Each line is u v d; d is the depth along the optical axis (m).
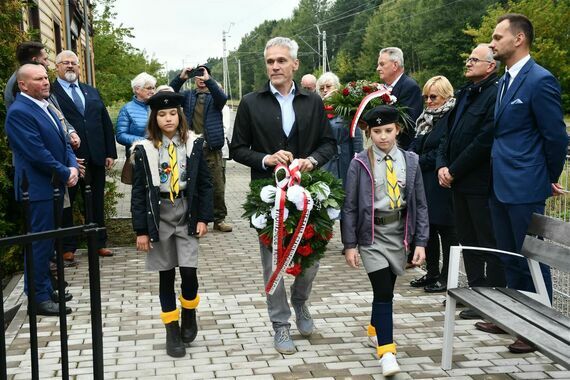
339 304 5.54
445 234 5.90
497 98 4.59
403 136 6.30
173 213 4.37
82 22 16.77
